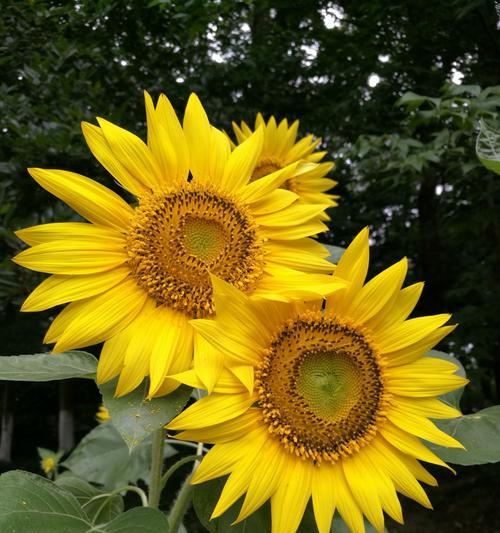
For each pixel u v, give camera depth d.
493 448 0.38
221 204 0.36
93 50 1.39
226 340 0.32
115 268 0.33
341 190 2.10
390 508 0.33
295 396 0.33
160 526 0.30
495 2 1.34
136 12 1.40
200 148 0.37
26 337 1.41
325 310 0.35
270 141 0.60
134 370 0.31
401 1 1.56
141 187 0.36
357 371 0.35
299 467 0.33
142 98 1.49
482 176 1.30
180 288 0.33
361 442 0.34
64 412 2.06
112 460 0.59
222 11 1.49
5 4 1.30
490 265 1.75
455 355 1.65
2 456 2.29
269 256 0.37
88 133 0.35
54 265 0.32
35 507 0.31
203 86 1.68
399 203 2.49
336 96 1.86
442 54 1.64
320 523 0.32
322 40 1.80
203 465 0.31
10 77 1.32
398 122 1.69
